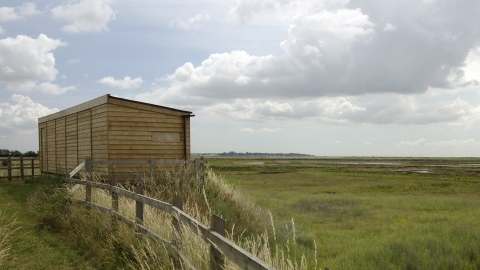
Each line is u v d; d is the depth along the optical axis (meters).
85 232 7.21
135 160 12.29
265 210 13.65
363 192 25.83
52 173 19.39
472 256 8.17
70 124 16.86
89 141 14.56
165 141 14.14
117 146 13.16
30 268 5.59
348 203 18.91
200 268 4.26
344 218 14.49
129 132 13.41
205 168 13.83
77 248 6.69
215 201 11.31
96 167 13.86
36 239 7.29
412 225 12.09
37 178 18.88
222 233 3.69
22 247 6.65
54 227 8.38
